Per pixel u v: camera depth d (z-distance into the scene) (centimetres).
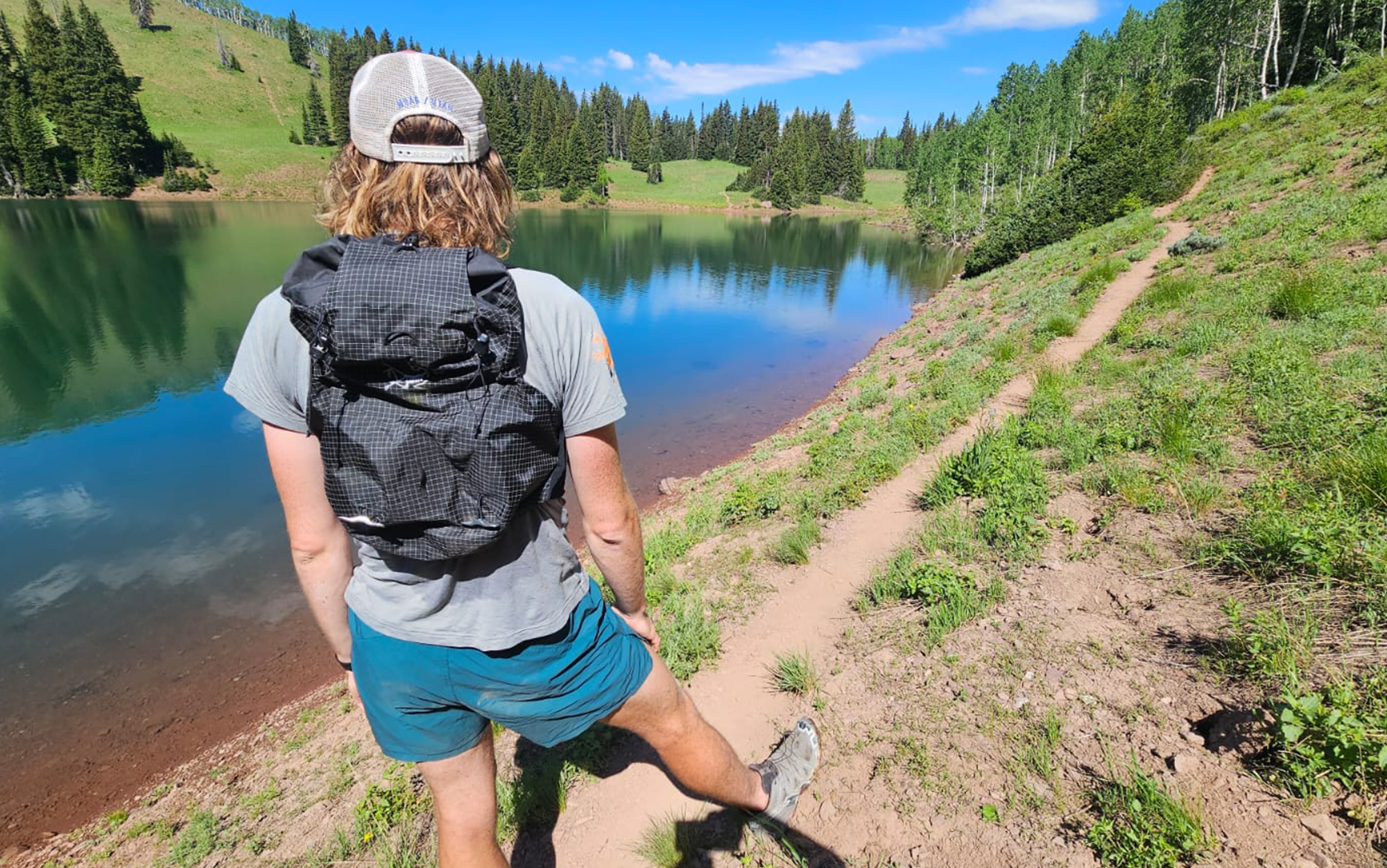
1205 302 979
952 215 6488
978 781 248
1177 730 245
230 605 761
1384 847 182
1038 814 228
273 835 356
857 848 234
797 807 255
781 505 649
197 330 2291
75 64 8512
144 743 560
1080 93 7350
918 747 270
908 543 488
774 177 12338
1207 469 454
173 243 4638
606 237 6500
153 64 12294
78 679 639
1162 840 200
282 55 14925
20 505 1018
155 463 1186
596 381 124
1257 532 337
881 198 13562
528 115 13162
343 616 140
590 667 143
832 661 353
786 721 310
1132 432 548
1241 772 218
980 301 2008
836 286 3784
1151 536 386
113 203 8194
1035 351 1052
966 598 363
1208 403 555
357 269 106
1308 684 239
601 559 142
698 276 4100
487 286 112
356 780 384
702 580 492
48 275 3344
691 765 183
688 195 12769
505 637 127
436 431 107
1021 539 414
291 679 636
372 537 116
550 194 11688
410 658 129
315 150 11219
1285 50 4616
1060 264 1975
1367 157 1627
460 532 112
